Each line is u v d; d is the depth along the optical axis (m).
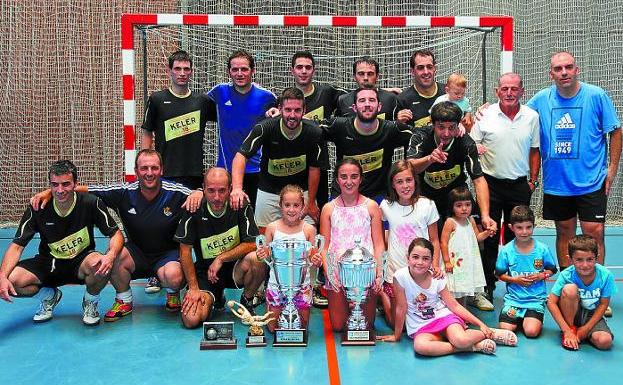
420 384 2.94
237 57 4.92
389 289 3.87
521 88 4.29
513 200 4.41
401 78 7.83
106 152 8.29
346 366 3.19
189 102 4.91
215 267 3.87
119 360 3.28
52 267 3.95
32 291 3.89
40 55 8.06
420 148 4.09
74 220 3.89
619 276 5.27
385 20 5.52
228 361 3.27
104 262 3.73
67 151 8.26
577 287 3.50
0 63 8.01
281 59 7.79
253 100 5.09
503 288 4.89
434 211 3.85
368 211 3.82
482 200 4.01
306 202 4.48
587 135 4.26
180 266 4.02
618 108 8.48
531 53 8.37
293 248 3.49
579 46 8.40
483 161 4.45
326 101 5.09
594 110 4.25
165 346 3.51
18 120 8.12
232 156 5.19
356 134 4.20
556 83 4.36
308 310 3.73
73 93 8.16
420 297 3.49
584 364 3.20
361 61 4.93
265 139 4.25
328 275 3.73
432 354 3.32
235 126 5.13
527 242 3.77
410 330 3.53
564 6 8.34
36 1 7.98
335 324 3.79
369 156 4.25
